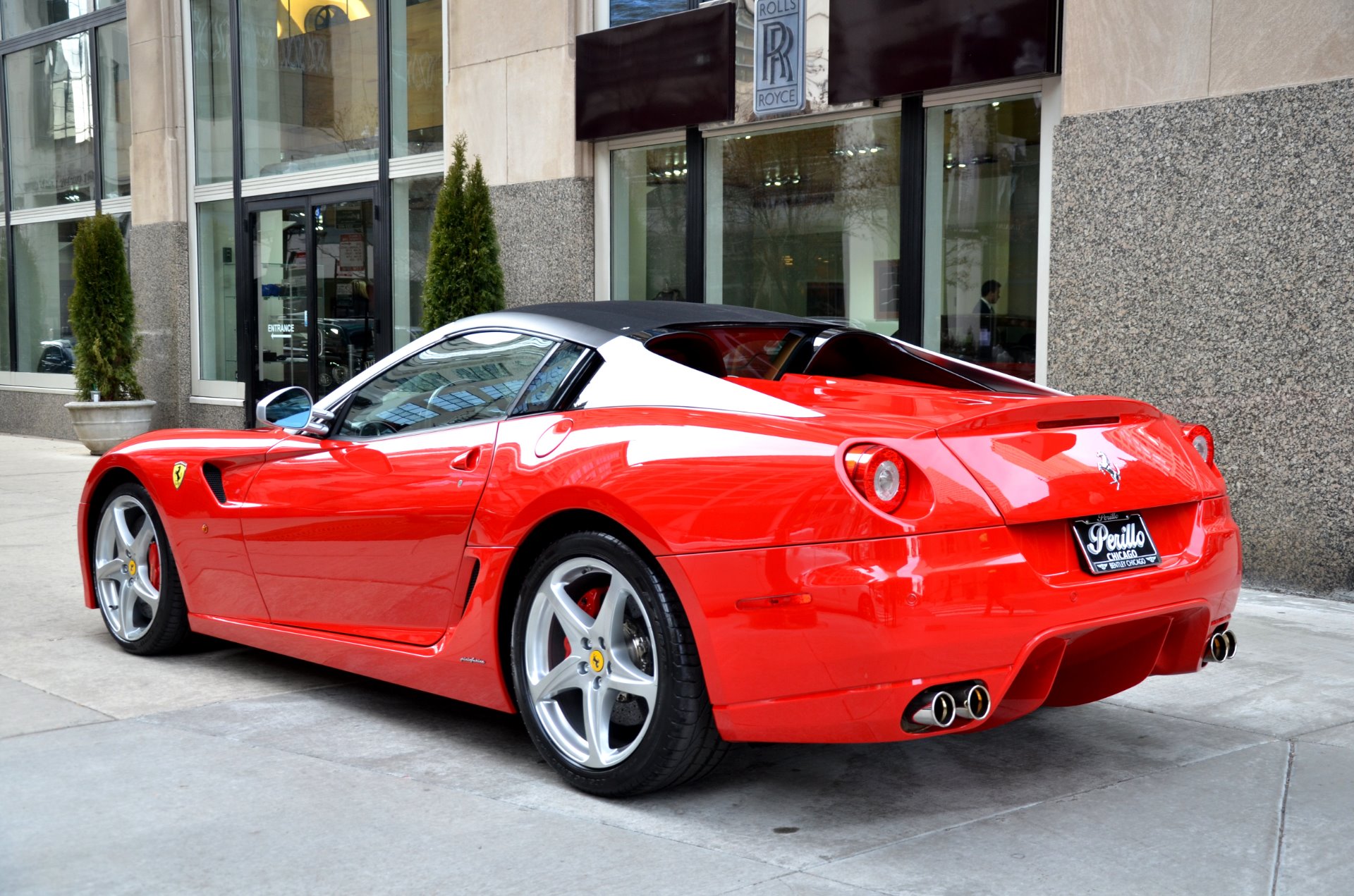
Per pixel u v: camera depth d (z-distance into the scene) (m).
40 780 3.22
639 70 8.41
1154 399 5.98
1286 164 5.49
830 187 7.70
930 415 2.95
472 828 2.90
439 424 3.72
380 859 2.71
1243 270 5.65
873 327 7.52
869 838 2.85
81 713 3.85
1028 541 2.83
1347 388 5.37
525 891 2.55
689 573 2.84
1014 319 6.81
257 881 2.59
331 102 11.38
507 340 3.69
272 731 3.69
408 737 3.66
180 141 13.05
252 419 12.36
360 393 4.02
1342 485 5.41
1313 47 5.39
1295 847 2.79
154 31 12.98
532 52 9.10
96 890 2.55
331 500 3.85
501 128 9.39
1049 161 6.56
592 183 8.96
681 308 3.82
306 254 11.73
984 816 2.99
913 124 7.16
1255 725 3.76
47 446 13.65
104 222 12.38
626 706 3.22
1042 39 6.36
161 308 13.27
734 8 7.88
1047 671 2.89
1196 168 5.79
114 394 12.48
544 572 3.21
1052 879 2.61
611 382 3.35
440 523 3.49
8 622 5.17
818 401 3.19
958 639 2.68
